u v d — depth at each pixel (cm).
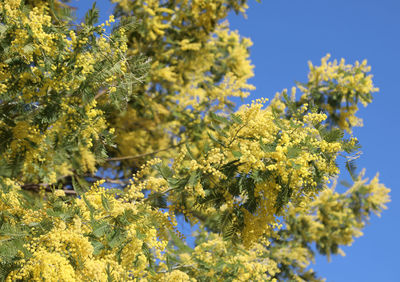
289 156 350
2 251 304
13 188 380
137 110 855
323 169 372
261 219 384
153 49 900
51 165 436
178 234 385
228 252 524
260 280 489
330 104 816
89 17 402
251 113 375
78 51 400
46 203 361
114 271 323
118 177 862
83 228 334
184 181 374
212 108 851
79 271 314
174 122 886
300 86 826
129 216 351
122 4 816
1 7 382
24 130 413
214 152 375
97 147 463
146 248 369
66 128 421
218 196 392
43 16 409
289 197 372
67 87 409
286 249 887
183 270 500
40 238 320
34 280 305
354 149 370
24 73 402
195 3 885
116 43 413
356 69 835
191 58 933
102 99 504
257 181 357
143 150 886
